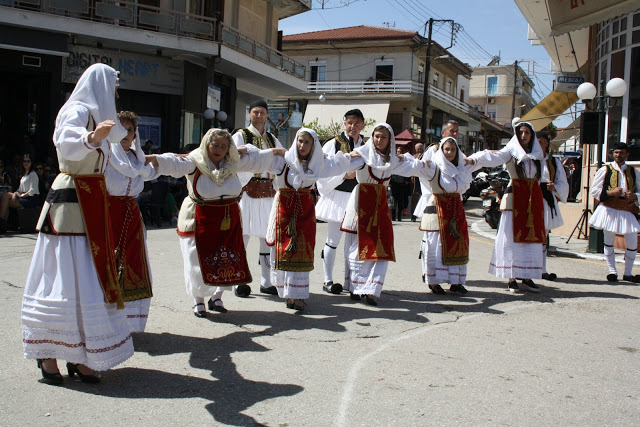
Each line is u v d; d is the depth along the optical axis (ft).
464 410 12.16
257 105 23.47
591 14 45.75
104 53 58.70
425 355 15.69
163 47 58.90
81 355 12.38
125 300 14.62
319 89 117.50
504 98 206.39
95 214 12.62
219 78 72.28
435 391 13.15
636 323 19.86
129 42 56.85
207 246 17.51
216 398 12.41
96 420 11.16
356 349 16.02
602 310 21.61
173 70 63.72
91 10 55.93
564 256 36.35
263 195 22.21
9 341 15.49
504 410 12.24
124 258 14.74
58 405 11.80
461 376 14.16
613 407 12.61
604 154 47.55
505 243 24.44
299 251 19.67
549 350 16.51
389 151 21.07
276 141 24.08
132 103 62.18
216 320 18.49
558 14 48.21
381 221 21.30
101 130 11.25
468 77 151.43
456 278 23.40
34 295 12.35
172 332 17.10
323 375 13.94
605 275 29.55
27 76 56.08
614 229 27.61
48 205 12.56
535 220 24.27
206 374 13.82
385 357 15.40
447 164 23.15
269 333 17.28
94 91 12.56
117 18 56.80
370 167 21.26
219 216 17.47
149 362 14.53
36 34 53.21
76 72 56.90
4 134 56.85
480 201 94.02
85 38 56.13
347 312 20.15
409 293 23.72
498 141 185.06
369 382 13.56
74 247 12.38
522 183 24.45
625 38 45.88
